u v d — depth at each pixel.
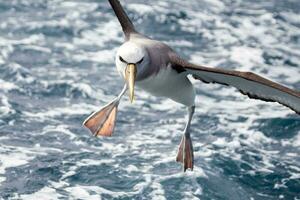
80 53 19.94
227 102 17.45
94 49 20.30
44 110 16.38
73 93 17.39
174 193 12.94
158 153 14.46
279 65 20.16
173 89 9.55
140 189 13.00
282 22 23.55
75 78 18.19
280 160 14.61
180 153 11.16
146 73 8.79
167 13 23.33
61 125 15.60
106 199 12.62
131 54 8.56
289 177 13.92
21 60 19.09
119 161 14.02
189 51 20.86
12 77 17.97
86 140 14.93
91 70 18.89
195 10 23.92
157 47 9.09
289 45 21.77
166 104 17.05
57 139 14.92
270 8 24.67
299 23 23.62
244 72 8.94
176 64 9.14
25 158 13.88
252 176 13.87
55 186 12.94
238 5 24.86
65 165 13.70
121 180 13.29
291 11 24.56
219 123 16.16
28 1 23.53
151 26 22.55
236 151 14.80
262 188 13.55
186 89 9.73
